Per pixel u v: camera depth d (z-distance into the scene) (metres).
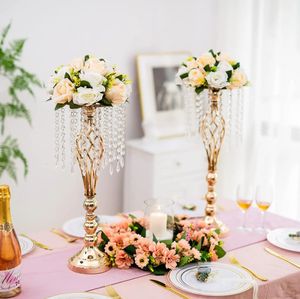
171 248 1.85
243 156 3.77
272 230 2.23
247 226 2.28
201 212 2.42
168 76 3.68
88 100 1.69
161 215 1.93
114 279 1.76
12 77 3.18
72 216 3.56
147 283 1.74
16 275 1.62
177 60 3.72
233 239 2.13
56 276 1.78
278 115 3.54
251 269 1.85
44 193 3.42
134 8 3.53
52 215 3.48
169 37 3.72
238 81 2.08
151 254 1.82
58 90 1.74
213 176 2.19
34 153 3.34
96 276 1.78
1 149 3.23
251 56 3.60
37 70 3.25
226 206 2.57
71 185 3.50
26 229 3.41
